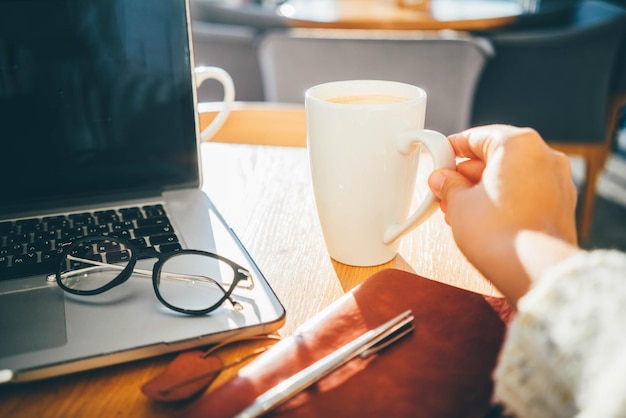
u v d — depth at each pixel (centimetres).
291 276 56
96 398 41
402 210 56
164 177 71
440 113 182
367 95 59
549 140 221
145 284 50
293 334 44
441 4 264
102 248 55
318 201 57
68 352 42
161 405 41
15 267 53
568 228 40
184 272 52
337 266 58
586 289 30
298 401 37
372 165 52
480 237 40
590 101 211
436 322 44
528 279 36
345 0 283
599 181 282
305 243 63
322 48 175
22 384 42
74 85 65
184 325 45
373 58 174
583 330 29
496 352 41
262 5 275
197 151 71
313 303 52
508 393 33
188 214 65
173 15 67
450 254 60
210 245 57
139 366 44
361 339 41
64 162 66
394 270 51
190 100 70
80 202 67
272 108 108
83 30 64
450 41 169
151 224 62
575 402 30
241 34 204
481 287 54
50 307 47
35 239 58
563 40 201
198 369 42
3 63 62
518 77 212
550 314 31
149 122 69
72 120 66
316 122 53
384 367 39
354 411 36
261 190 77
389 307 46
